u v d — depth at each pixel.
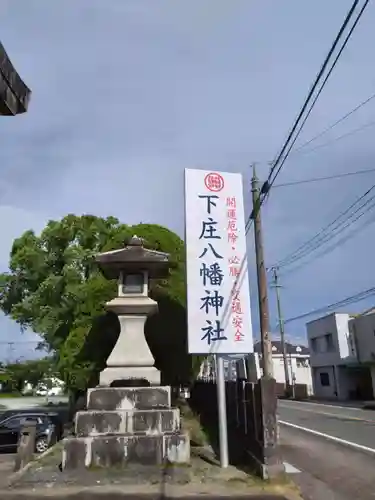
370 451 11.57
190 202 9.88
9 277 25.41
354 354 33.75
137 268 10.70
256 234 13.27
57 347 21.00
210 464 9.02
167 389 9.59
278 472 7.69
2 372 59.50
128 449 8.80
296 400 39.12
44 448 14.98
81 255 21.47
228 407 12.89
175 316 13.32
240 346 9.28
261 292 13.02
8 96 4.41
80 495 7.05
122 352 10.07
